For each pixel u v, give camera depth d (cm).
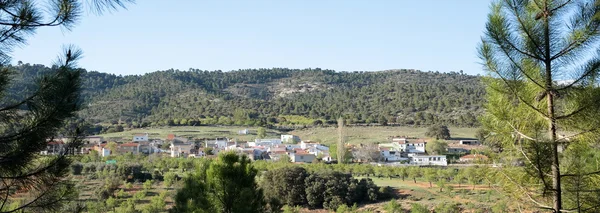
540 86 978
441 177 7138
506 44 976
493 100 1043
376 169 8062
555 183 995
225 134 15200
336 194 6069
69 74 750
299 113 19312
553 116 986
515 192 1060
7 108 709
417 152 11088
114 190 5547
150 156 9275
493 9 1017
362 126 16038
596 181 991
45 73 749
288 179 6234
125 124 16450
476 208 4862
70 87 746
